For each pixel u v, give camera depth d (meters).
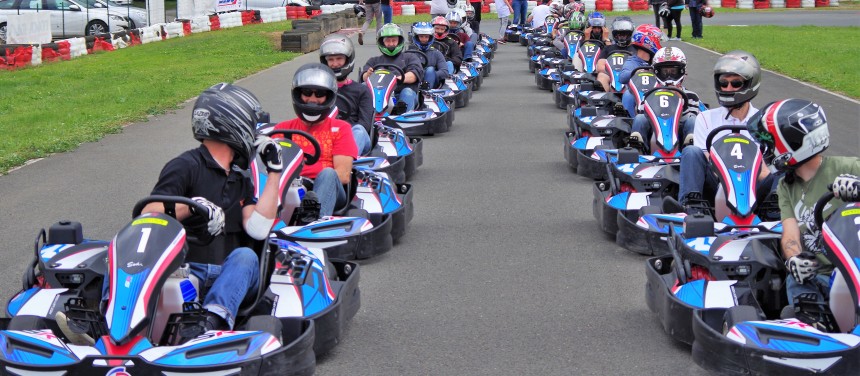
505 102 14.33
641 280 5.79
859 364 3.63
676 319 4.48
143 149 10.25
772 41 22.64
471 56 17.20
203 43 23.33
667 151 7.86
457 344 4.74
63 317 3.82
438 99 11.92
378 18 24.22
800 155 4.40
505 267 6.08
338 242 5.91
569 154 9.28
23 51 19.17
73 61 20.17
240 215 4.39
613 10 35.75
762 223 5.21
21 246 6.52
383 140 8.73
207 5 29.42
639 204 6.62
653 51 10.49
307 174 6.57
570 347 4.68
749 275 4.51
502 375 4.32
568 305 5.33
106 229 6.95
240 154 4.38
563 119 12.62
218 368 3.58
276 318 4.05
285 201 5.98
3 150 9.91
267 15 31.70
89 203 7.78
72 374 3.54
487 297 5.48
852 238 3.91
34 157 9.78
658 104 8.17
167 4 38.78
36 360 3.58
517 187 8.52
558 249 6.50
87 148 10.34
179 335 3.90
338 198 6.41
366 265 6.15
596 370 4.37
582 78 13.34
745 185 5.59
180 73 17.17
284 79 16.12
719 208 5.83
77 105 13.52
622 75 10.51
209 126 4.27
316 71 6.45
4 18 24.22
